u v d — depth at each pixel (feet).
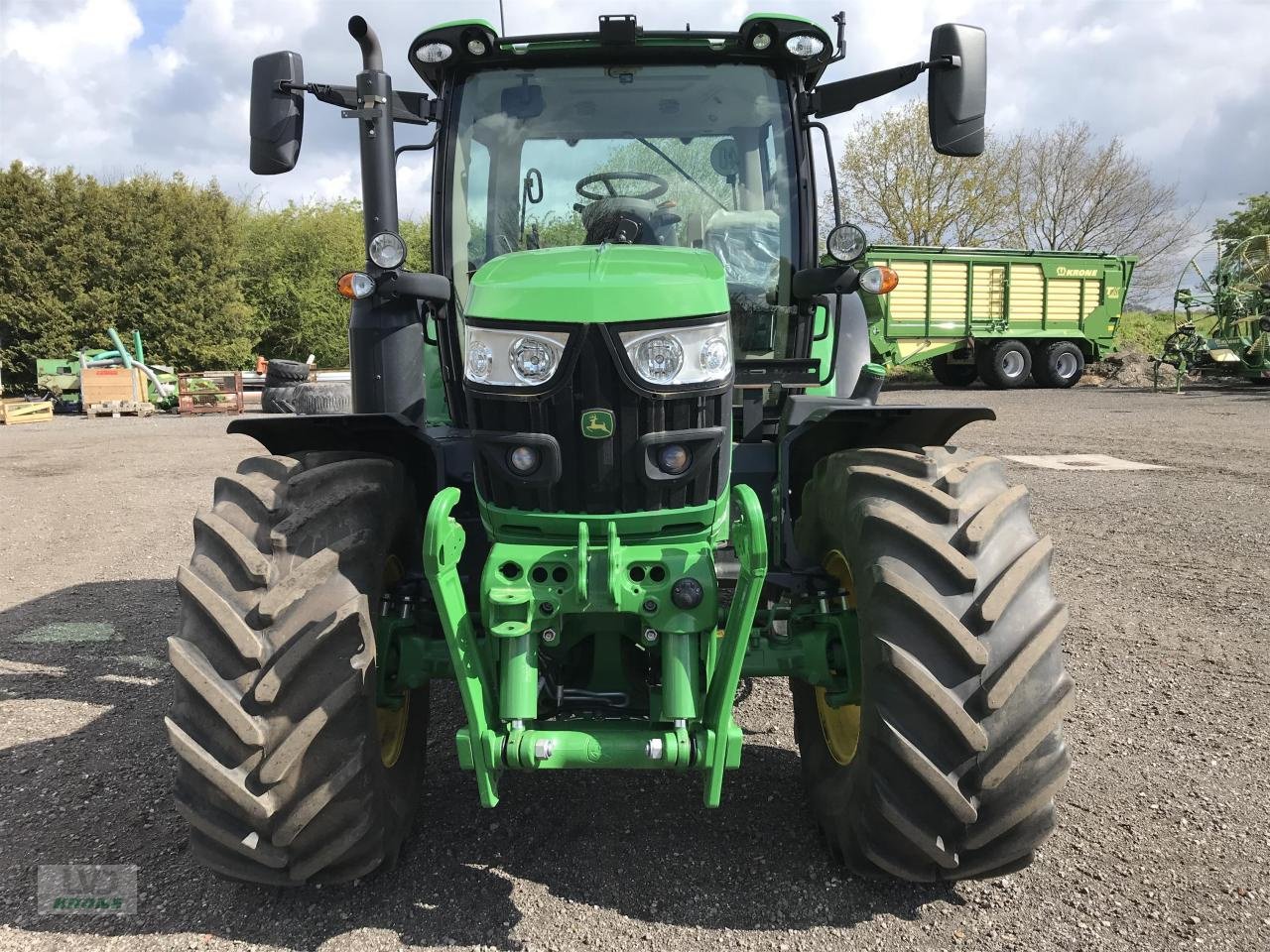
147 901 8.02
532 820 9.37
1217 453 33.27
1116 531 21.66
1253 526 21.98
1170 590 17.04
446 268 10.84
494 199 11.00
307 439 9.18
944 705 6.84
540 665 7.93
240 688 7.11
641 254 8.30
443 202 10.85
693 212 11.09
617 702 7.91
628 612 7.34
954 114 9.88
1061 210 112.57
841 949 7.36
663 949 7.36
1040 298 67.51
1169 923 7.65
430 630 8.90
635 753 7.05
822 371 11.75
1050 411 49.65
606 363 7.23
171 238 87.51
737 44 10.55
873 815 7.36
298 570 7.34
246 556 7.35
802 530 9.46
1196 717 11.73
